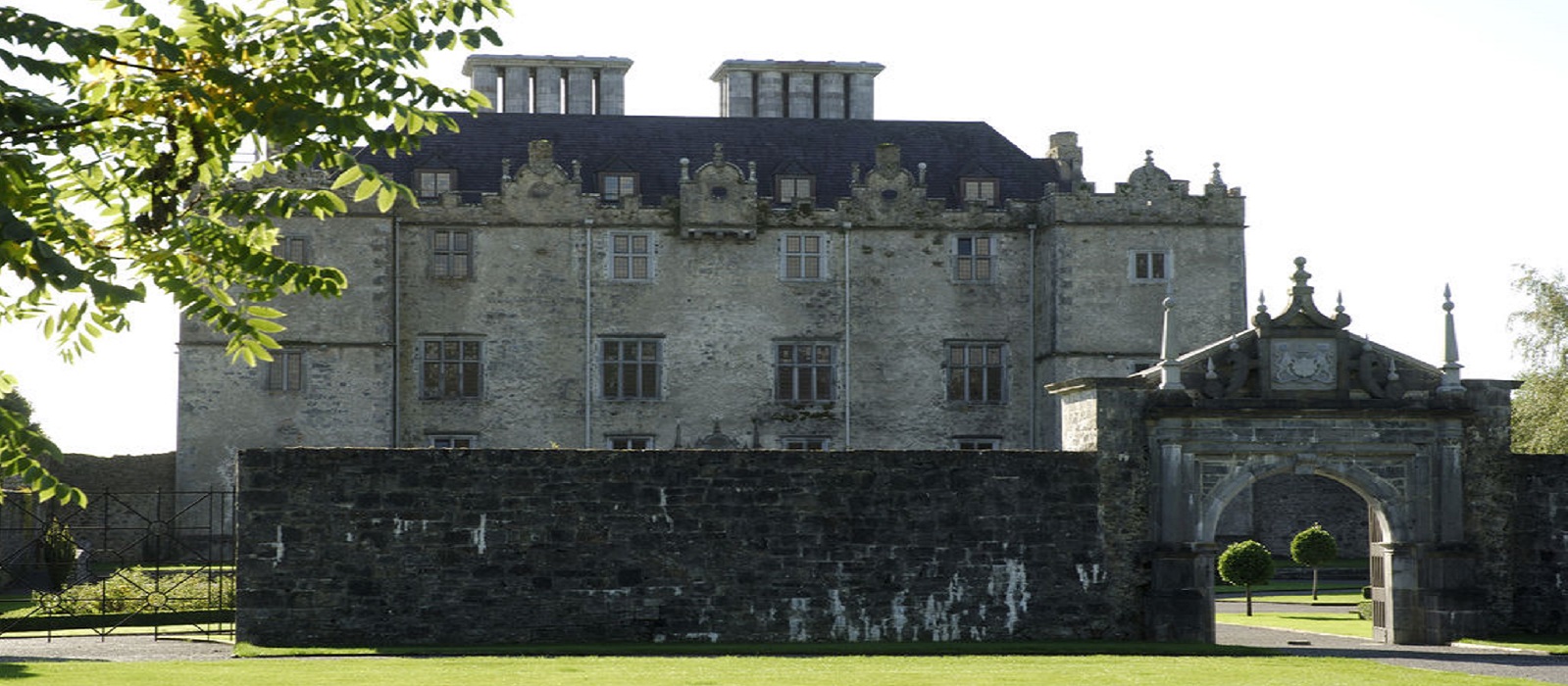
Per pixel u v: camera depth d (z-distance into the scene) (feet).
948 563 110.11
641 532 107.76
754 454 109.09
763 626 108.06
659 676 80.84
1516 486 114.83
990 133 214.90
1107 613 111.34
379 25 43.47
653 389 193.67
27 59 36.68
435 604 105.60
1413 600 112.88
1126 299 193.26
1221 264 195.11
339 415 185.78
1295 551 171.63
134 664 86.22
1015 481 111.24
